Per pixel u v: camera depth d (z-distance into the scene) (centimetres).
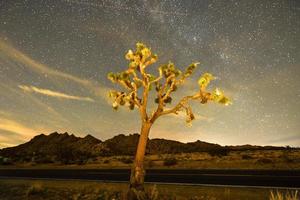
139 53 1362
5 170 3656
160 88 1384
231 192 1477
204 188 1623
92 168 3678
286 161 3312
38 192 1736
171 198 1398
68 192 1714
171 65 1382
